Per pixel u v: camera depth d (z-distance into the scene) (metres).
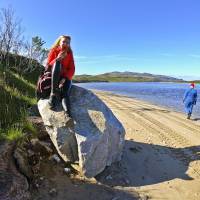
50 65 2.95
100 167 2.76
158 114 7.08
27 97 4.00
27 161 2.52
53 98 2.77
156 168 3.17
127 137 4.19
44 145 2.81
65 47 2.86
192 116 7.26
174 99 12.95
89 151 2.67
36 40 8.30
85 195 2.46
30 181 2.39
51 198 2.33
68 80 2.84
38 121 3.09
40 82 2.94
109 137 2.85
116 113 6.82
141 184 2.82
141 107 8.55
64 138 2.75
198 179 3.01
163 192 2.70
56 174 2.62
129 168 3.04
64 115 2.76
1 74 4.74
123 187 2.71
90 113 2.82
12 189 2.12
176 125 5.64
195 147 4.04
